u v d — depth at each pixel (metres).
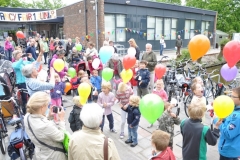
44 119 2.07
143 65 5.37
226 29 29.73
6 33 18.34
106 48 5.37
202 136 2.32
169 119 3.15
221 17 30.45
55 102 4.82
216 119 2.74
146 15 16.19
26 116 2.10
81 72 5.99
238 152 2.37
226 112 2.35
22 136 2.86
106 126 4.75
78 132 1.87
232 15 30.14
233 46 3.18
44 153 2.06
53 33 19.03
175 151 3.79
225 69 4.51
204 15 21.44
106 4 13.76
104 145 1.76
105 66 6.20
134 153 3.69
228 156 2.45
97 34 13.70
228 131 2.33
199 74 7.34
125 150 3.78
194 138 2.35
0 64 5.98
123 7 14.65
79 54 7.45
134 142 3.88
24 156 2.73
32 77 3.31
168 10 17.69
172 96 6.27
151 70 6.11
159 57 14.24
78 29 15.60
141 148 3.85
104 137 1.85
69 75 5.87
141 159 3.51
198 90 3.94
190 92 5.66
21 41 13.95
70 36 16.84
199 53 3.18
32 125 2.01
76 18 15.60
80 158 1.74
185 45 20.25
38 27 19.45
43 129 1.98
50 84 3.32
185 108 5.36
